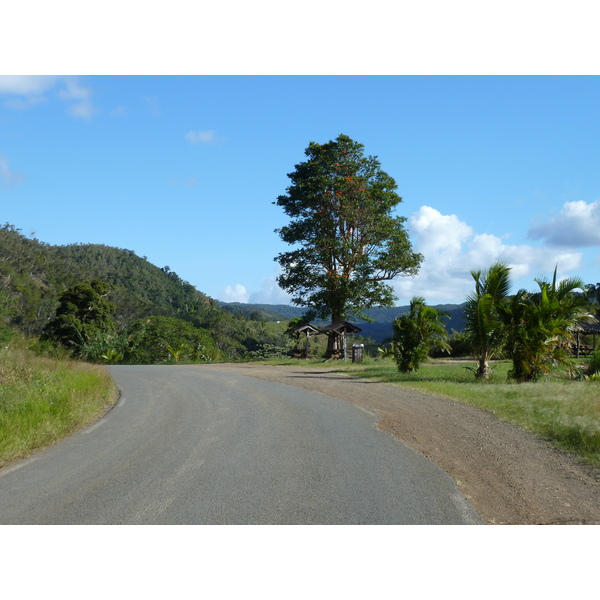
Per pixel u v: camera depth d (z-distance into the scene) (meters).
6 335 21.73
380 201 37.41
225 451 8.10
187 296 163.88
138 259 176.75
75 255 155.50
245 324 103.69
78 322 50.84
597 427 8.78
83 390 14.22
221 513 5.42
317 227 37.25
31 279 102.06
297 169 38.81
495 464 7.35
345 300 37.28
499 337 18.45
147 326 50.47
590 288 20.28
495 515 5.46
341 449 8.18
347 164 37.38
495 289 18.55
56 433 9.41
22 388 12.04
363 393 15.28
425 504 5.67
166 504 5.69
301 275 37.16
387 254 37.53
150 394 15.88
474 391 14.70
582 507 5.73
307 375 22.64
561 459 7.62
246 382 19.27
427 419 10.84
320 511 5.46
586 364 21.73
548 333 17.42
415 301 22.50
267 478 6.59
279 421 10.72
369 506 5.60
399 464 7.27
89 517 5.36
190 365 34.16
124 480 6.59
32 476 6.83
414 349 21.77
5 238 114.50
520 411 11.10
